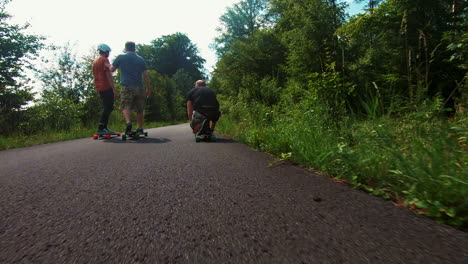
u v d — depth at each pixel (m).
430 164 1.37
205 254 0.81
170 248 0.85
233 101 11.27
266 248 0.85
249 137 3.99
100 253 0.83
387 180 1.54
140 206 1.27
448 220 1.05
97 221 1.09
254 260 0.77
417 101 2.07
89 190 1.58
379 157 1.70
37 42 14.10
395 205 1.26
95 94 14.68
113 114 15.62
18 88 10.59
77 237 0.95
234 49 14.99
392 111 2.16
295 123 3.44
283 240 0.90
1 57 13.38
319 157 2.13
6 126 9.53
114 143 4.50
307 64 8.96
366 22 7.15
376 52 7.26
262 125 4.55
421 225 1.02
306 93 3.91
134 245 0.88
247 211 1.19
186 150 3.35
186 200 1.35
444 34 4.88
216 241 0.90
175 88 53.28
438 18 6.09
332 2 9.22
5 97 10.05
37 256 0.82
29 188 1.66
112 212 1.20
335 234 0.94
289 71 9.95
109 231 1.00
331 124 2.88
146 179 1.82
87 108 14.39
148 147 3.76
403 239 0.90
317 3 9.01
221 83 15.91
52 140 6.16
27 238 0.95
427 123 1.81
